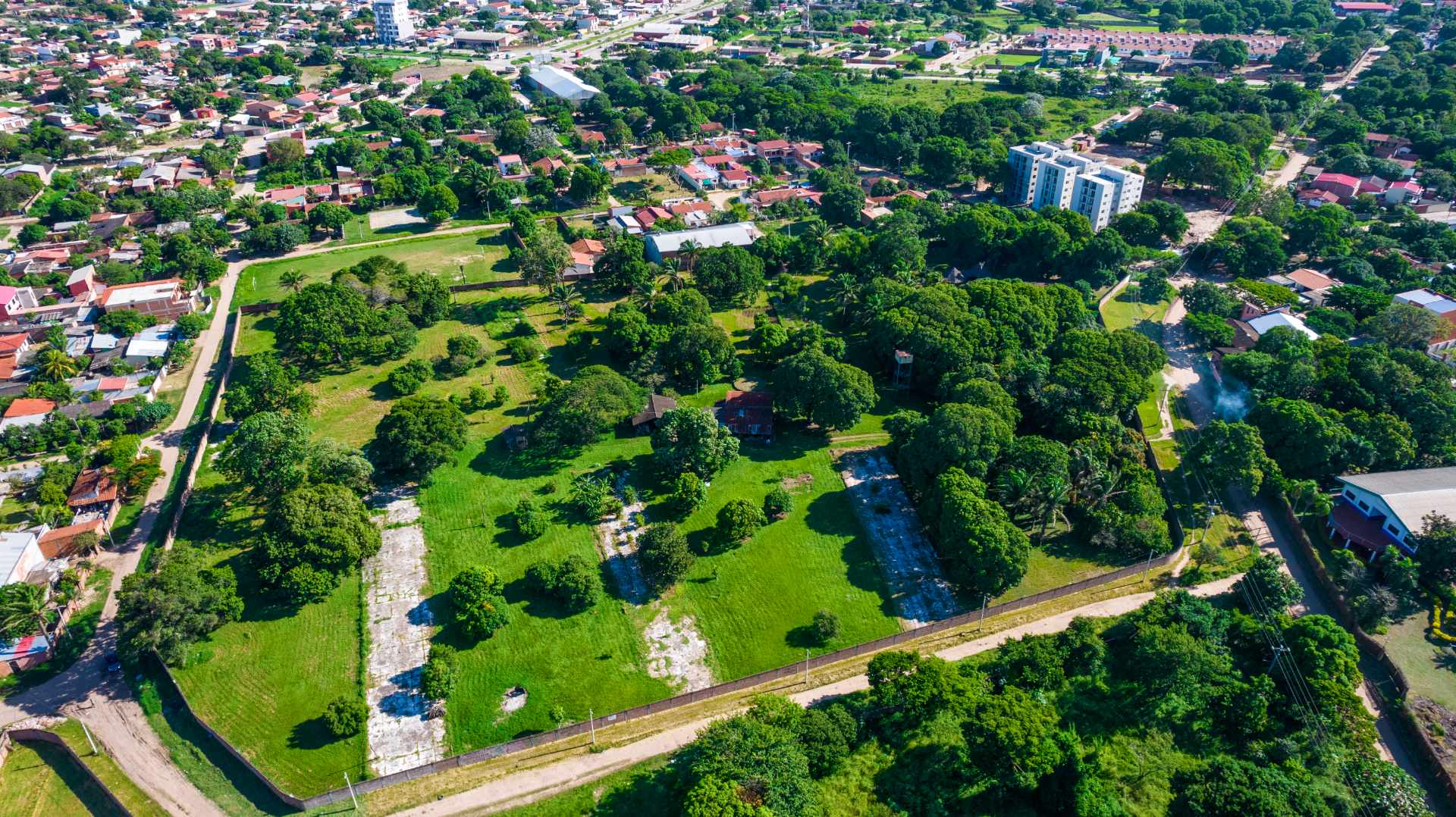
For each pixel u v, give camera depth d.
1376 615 127.62
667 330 199.62
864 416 185.38
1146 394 178.12
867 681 123.44
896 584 141.38
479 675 123.31
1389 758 112.88
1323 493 156.12
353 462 152.00
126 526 152.62
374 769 110.38
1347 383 173.00
